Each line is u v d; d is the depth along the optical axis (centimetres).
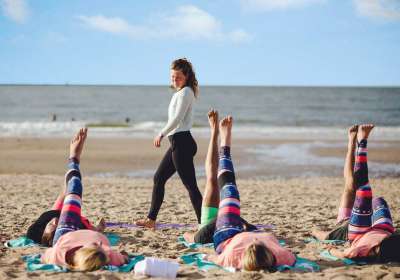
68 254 391
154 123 3603
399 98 8725
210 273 383
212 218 503
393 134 2892
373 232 434
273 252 394
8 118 4503
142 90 12781
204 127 3306
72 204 423
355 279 373
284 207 834
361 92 11938
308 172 1469
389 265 413
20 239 507
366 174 451
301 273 386
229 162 436
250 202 895
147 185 1174
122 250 480
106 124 3419
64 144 2150
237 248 395
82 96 9156
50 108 6006
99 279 365
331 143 2281
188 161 537
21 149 1967
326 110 5931
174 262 415
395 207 841
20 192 1012
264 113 5472
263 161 1694
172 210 787
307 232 586
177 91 544
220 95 10369
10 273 384
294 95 10262
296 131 3058
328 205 866
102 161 1670
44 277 367
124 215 737
